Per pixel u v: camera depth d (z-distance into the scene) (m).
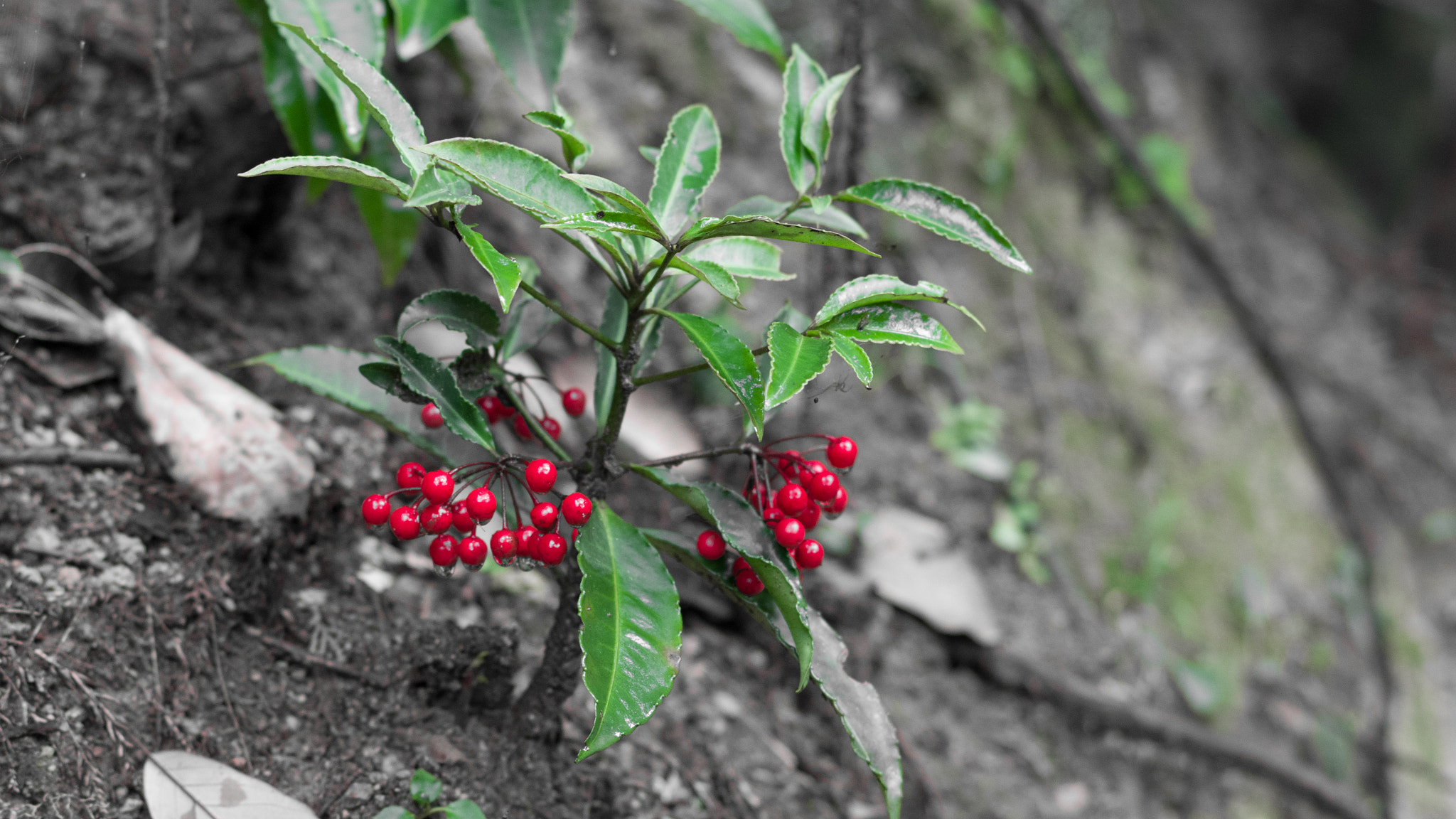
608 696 0.66
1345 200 2.33
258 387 0.83
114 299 0.82
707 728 0.84
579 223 0.64
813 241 0.65
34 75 0.81
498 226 0.97
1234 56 2.24
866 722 0.69
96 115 0.82
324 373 0.74
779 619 0.70
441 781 0.75
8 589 0.73
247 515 0.78
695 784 0.81
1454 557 1.74
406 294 0.92
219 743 0.73
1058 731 1.00
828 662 0.70
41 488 0.76
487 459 0.74
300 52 0.75
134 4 0.85
